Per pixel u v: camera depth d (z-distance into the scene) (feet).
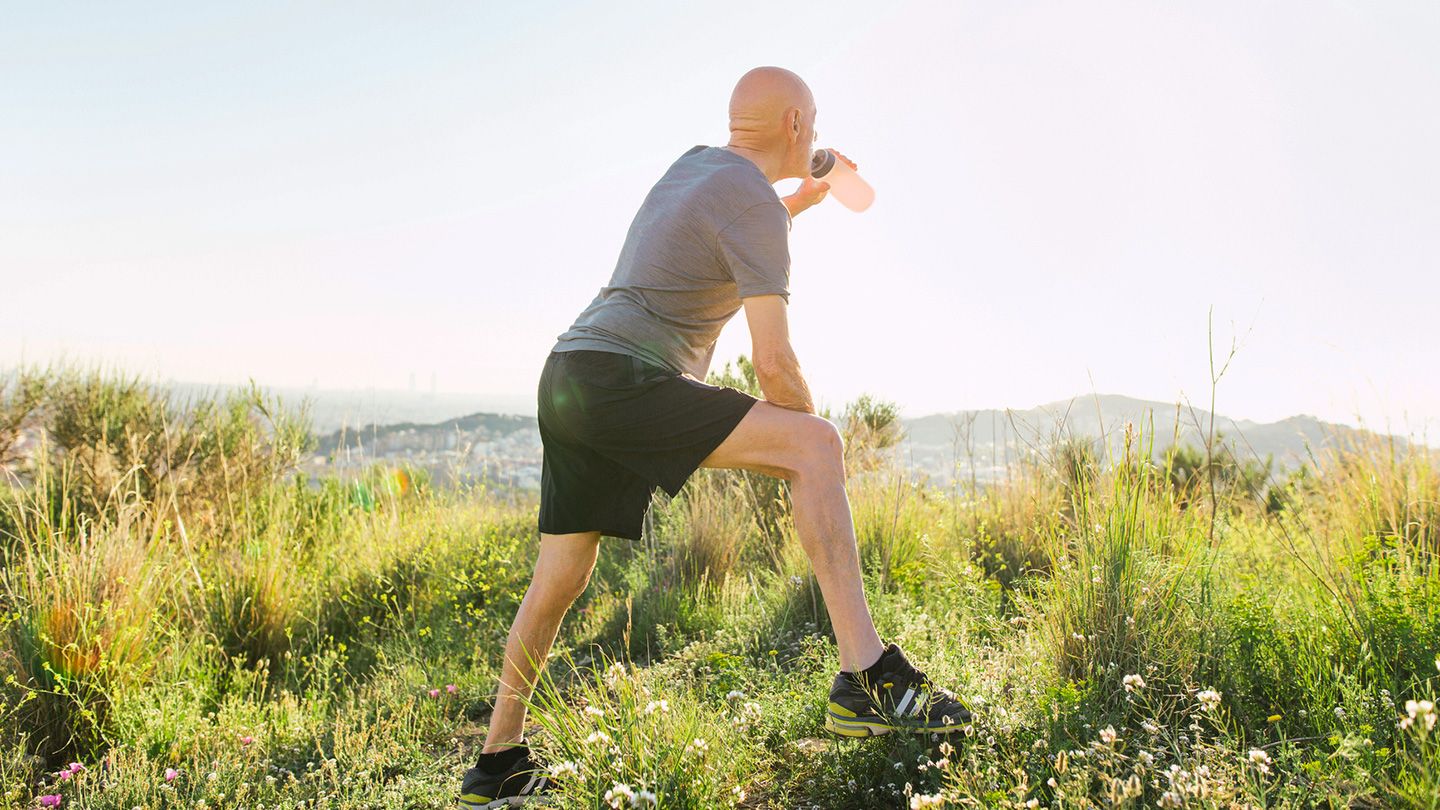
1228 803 5.50
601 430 7.08
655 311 7.14
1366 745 6.01
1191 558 9.16
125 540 13.76
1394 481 12.82
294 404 26.55
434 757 10.25
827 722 7.06
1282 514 12.70
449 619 16.83
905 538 15.97
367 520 22.74
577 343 7.25
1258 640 8.19
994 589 12.12
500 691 7.70
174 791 9.18
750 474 19.88
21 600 12.80
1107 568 8.39
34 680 11.40
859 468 18.85
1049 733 6.96
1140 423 9.30
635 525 7.34
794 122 7.89
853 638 6.95
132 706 11.56
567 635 15.75
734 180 7.17
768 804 7.18
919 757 6.67
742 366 24.50
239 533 20.18
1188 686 7.45
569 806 6.84
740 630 13.04
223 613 15.29
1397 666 7.55
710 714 8.14
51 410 22.48
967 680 8.50
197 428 23.52
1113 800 5.37
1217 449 12.26
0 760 9.88
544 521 7.60
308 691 13.25
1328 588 8.87
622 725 7.07
